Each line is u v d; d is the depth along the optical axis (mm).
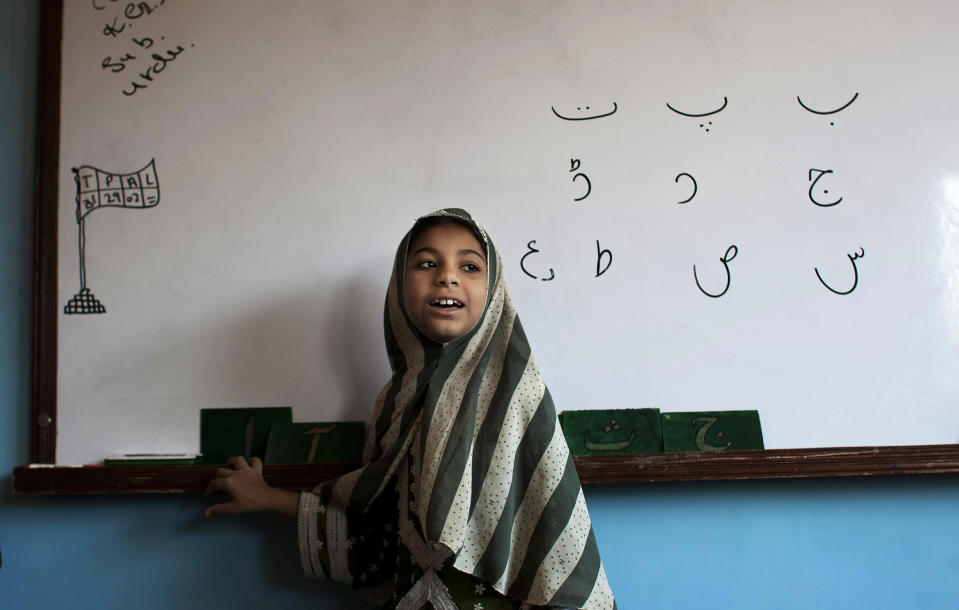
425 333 891
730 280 1085
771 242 1094
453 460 826
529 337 1063
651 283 1080
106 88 1105
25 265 1079
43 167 1080
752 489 1043
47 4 1117
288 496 938
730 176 1104
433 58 1118
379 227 1083
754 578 1028
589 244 1085
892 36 1140
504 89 1112
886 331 1082
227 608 1009
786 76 1127
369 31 1123
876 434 1061
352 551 917
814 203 1104
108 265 1071
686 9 1137
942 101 1127
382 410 925
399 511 886
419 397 881
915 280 1093
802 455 1014
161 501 1023
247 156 1096
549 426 875
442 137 1101
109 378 1051
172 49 1116
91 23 1119
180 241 1078
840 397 1066
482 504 839
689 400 1058
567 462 882
